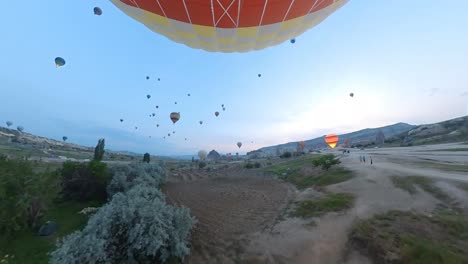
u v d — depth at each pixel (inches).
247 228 505.0
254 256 382.0
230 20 287.9
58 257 278.2
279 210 628.1
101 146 1110.4
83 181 665.0
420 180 699.4
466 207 483.2
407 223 422.6
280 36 341.4
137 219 339.6
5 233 419.2
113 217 333.7
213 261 373.1
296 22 313.1
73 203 628.1
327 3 300.2
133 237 318.0
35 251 379.6
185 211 402.9
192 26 305.0
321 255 369.1
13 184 446.0
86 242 285.9
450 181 650.8
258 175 1429.6
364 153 2251.5
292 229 470.3
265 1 261.0
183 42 360.5
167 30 330.3
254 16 281.1
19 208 428.5
